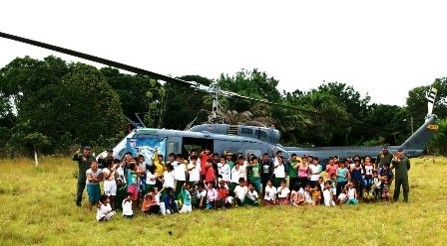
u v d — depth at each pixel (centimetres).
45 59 4159
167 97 4184
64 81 3212
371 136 4766
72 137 2978
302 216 1324
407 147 1972
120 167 1373
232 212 1365
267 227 1201
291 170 1537
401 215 1348
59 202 1441
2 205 1373
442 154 3372
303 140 4275
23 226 1187
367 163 1579
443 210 1423
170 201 1359
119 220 1256
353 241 1101
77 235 1120
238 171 1484
